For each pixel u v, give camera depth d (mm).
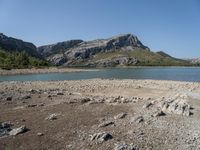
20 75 104062
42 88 41031
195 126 15227
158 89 38344
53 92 32844
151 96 31344
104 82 52188
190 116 17578
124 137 13359
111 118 17172
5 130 14727
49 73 121562
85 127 15203
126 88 39719
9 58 158000
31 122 16438
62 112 19125
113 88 39781
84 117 17531
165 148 11906
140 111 19094
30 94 29797
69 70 150000
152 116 17516
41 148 12141
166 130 14469
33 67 156125
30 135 13906
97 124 15781
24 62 160500
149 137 13344
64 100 24953
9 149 12039
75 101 23953
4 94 29688
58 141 12992
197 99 25016
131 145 12102
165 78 79125
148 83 48562
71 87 42125
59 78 82375
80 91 36500
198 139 13039
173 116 17547
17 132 14195
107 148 11922
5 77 89625
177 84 45750
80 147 12172
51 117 17266
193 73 115062
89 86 43094
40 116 17984
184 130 14461
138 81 54625
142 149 11773
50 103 23250
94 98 26688
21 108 20906
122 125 15500
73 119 17016
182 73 115750
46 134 14055
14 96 27594
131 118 16969
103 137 13008
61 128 15070
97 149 11867
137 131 14305
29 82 54469
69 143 12703
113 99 24688
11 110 20234
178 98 25016
